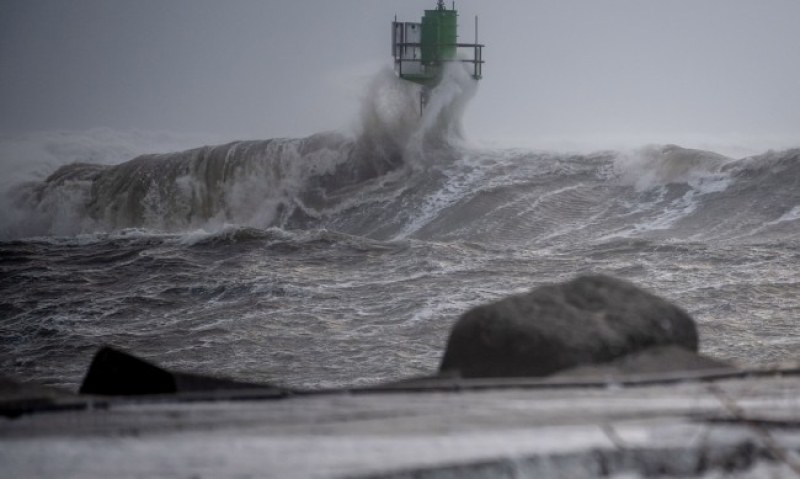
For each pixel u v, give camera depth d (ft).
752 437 44.16
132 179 595.47
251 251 370.94
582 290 73.97
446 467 39.01
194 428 47.03
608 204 475.72
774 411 48.83
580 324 70.44
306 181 574.56
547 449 41.65
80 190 602.44
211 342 246.06
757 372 61.52
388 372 212.84
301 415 50.03
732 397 53.36
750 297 270.46
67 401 52.24
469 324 71.77
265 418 49.37
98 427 47.11
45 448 42.96
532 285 303.89
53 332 268.41
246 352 234.38
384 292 296.10
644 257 332.39
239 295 297.74
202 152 595.88
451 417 49.06
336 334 247.91
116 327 270.87
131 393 68.03
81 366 237.25
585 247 353.10
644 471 41.98
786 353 216.54
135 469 39.37
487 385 58.23
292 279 313.73
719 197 454.40
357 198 554.05
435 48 611.06
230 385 68.95
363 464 39.24
